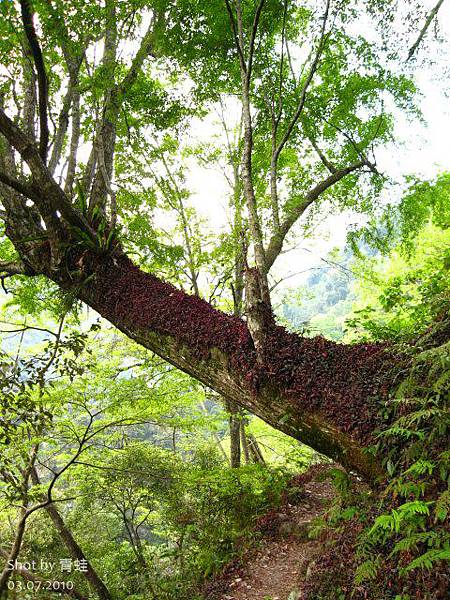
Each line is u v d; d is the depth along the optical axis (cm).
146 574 738
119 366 875
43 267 497
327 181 686
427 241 1137
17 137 421
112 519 1066
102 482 785
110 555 993
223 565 649
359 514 332
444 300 349
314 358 332
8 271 534
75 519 905
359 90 769
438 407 269
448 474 246
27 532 943
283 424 328
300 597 371
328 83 811
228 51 641
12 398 442
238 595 544
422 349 299
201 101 706
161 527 1016
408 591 238
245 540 693
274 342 345
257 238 385
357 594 273
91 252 472
